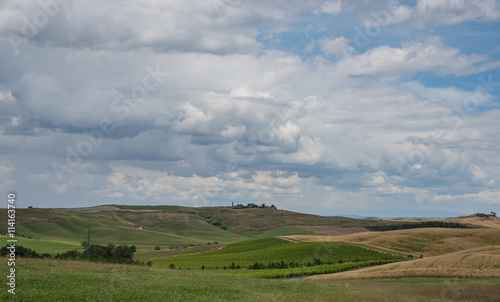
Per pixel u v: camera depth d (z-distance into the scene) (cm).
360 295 3422
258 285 4147
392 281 4981
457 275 5072
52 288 2892
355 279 5500
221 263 9338
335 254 10269
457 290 3709
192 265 9062
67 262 4684
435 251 11488
